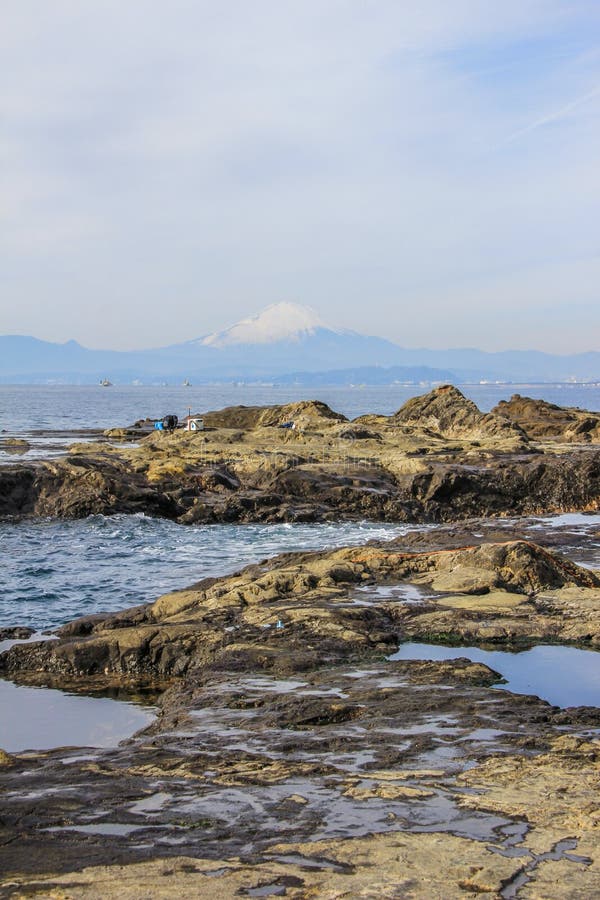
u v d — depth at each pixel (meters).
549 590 17.20
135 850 6.35
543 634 14.65
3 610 19.98
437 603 16.39
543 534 27.48
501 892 5.59
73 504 34.78
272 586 17.48
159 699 12.95
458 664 12.73
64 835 6.69
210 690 12.01
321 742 9.38
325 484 37.31
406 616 15.63
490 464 40.44
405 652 13.86
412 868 5.95
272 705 11.09
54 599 21.14
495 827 6.73
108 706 12.91
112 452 44.97
